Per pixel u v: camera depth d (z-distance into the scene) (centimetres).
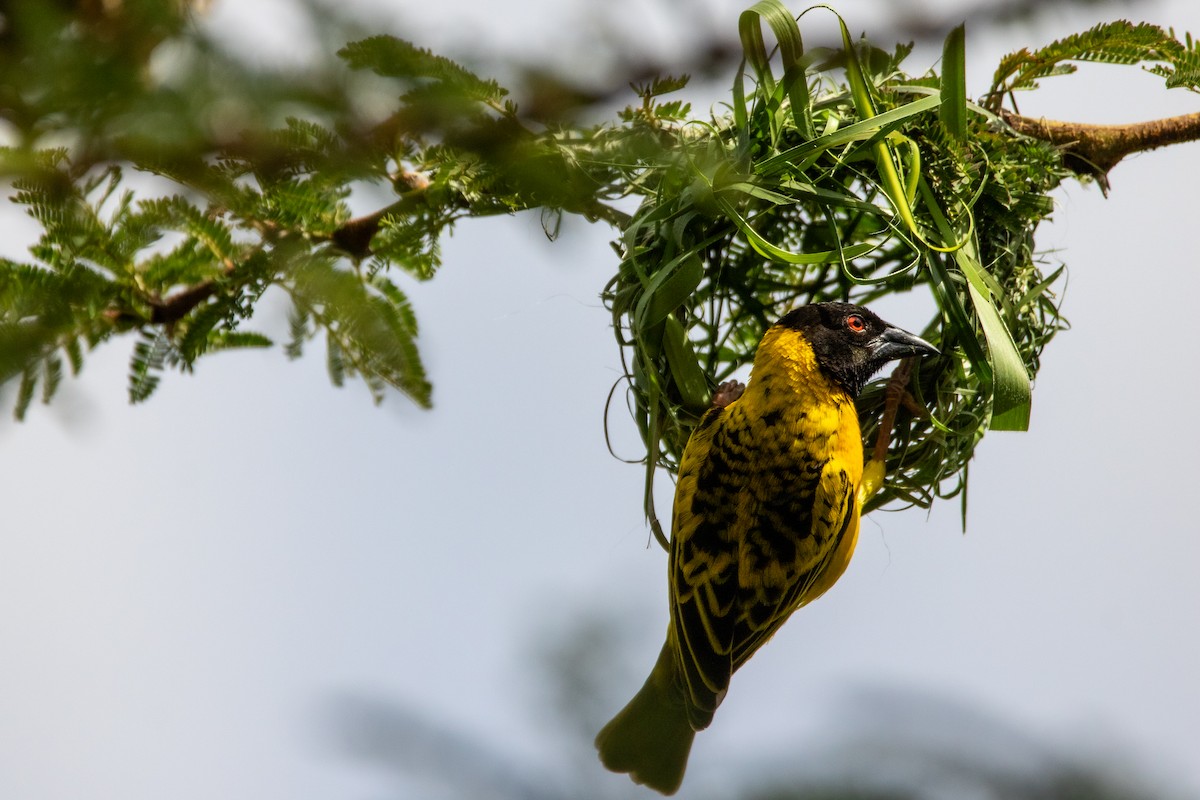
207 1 259
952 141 701
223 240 475
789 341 762
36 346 413
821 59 574
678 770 700
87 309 423
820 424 739
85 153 269
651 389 717
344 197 446
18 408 406
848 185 738
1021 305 751
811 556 718
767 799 415
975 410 777
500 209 536
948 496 787
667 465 806
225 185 342
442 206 550
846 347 765
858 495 744
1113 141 760
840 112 733
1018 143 733
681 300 705
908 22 293
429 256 573
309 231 461
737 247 845
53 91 254
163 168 294
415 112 279
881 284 879
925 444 782
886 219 707
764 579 711
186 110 257
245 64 257
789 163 689
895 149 709
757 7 563
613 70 281
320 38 258
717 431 745
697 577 713
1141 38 652
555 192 337
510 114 301
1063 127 760
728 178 670
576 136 356
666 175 653
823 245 864
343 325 473
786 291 893
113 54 254
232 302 552
